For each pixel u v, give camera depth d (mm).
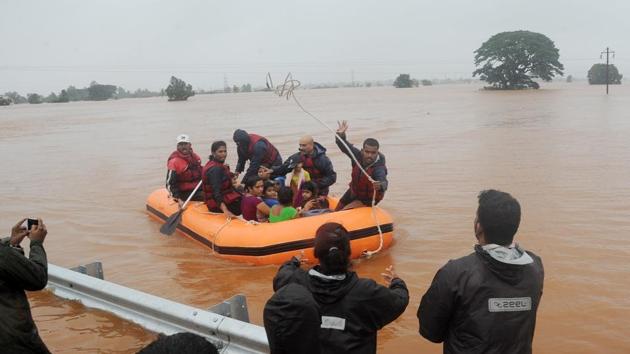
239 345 4152
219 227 7785
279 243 7137
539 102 53562
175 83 116562
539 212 9281
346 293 2910
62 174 16531
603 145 18172
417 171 14391
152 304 4801
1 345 3270
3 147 26516
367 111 47500
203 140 25984
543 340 4891
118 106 98438
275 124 35125
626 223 8445
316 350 2592
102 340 4789
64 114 68125
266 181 8312
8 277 3305
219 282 6734
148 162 18469
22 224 3660
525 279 2881
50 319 5203
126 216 10508
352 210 7629
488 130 25469
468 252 7484
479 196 3059
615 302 5617
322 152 8617
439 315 2977
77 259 7883
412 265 7047
